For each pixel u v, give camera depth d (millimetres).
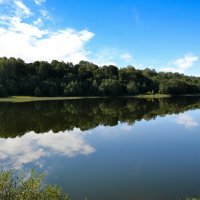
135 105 76812
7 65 106812
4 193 9609
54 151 27984
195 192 17312
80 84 112500
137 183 18922
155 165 23078
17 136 35344
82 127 41906
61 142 32156
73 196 16828
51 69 118188
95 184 18859
